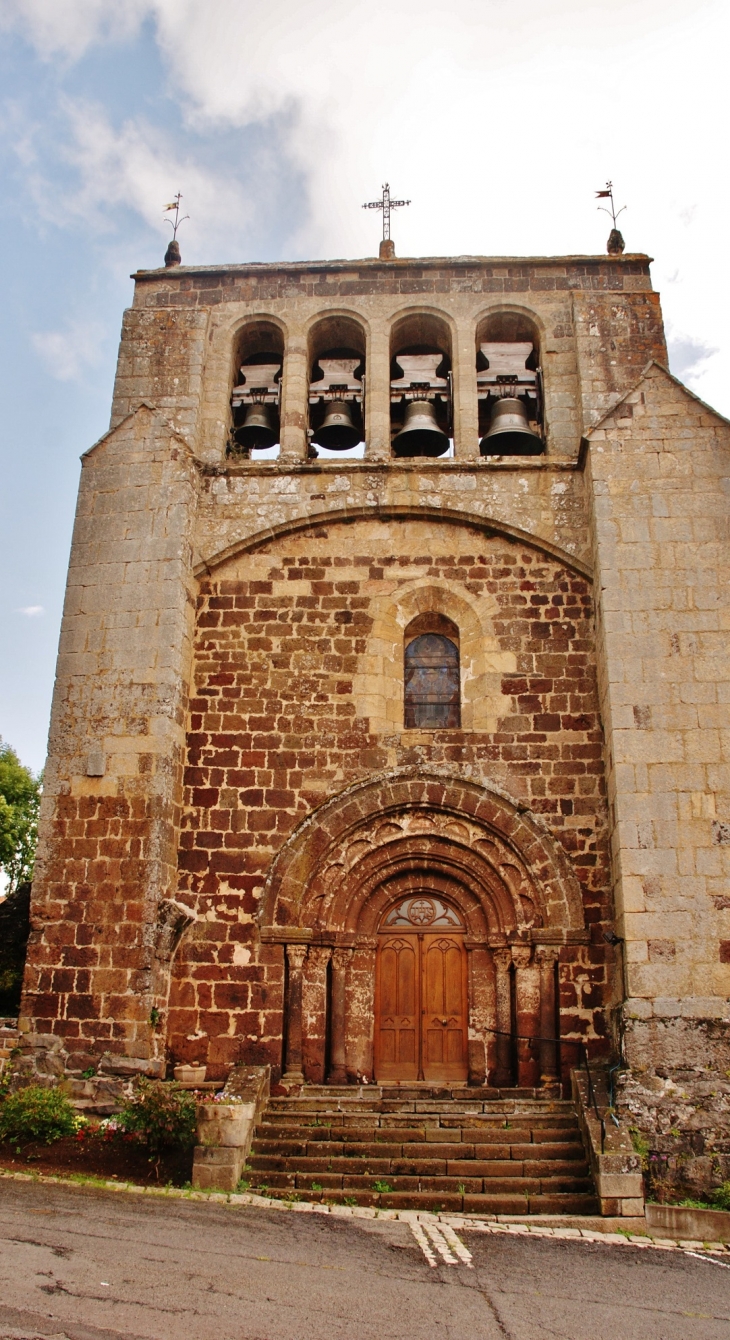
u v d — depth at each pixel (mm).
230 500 17156
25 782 34281
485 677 15906
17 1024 14047
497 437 17859
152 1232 9258
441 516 16875
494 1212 11336
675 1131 12508
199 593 16672
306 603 16516
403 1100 13406
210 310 18953
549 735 15484
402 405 18875
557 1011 14141
